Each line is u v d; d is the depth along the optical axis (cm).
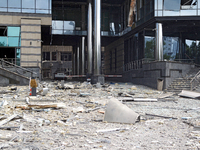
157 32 2727
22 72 2828
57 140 606
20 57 3038
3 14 3017
